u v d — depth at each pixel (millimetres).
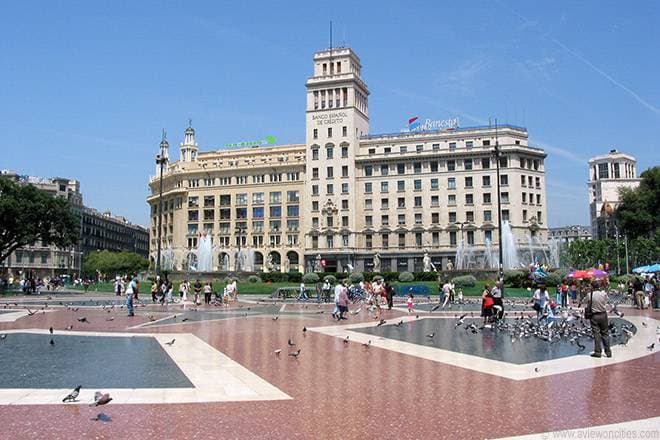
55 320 29484
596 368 14820
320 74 120062
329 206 115750
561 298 44219
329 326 26719
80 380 13055
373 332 23938
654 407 10484
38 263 139000
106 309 39156
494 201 107500
